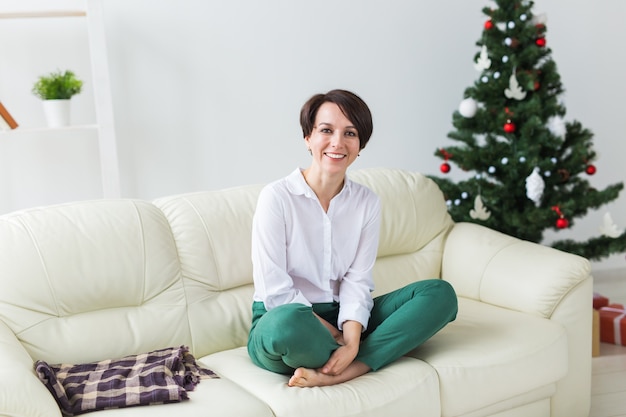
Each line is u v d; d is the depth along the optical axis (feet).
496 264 9.11
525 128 10.85
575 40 14.28
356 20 12.96
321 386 6.86
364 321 7.45
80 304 7.45
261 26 12.34
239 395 6.57
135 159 11.89
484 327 8.20
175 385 6.53
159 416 6.13
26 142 11.25
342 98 7.30
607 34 14.44
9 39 11.04
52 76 10.68
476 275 9.25
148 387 6.50
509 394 7.74
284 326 6.67
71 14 10.53
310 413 6.49
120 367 6.97
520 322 8.31
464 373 7.41
